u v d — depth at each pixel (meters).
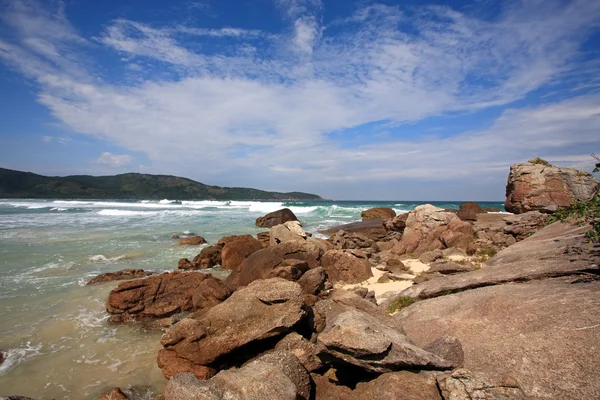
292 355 5.90
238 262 17.12
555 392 3.88
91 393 6.80
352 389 5.47
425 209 18.58
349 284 12.88
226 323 7.41
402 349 4.91
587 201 7.74
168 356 7.40
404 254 17.45
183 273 12.87
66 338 9.18
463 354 5.09
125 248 20.94
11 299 11.84
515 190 24.45
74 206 61.41
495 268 8.30
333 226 34.53
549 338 4.69
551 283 6.53
